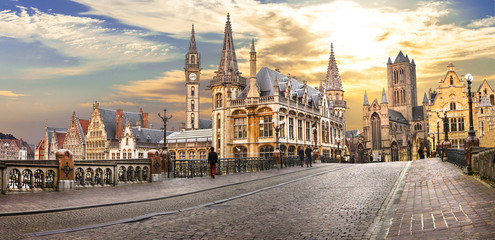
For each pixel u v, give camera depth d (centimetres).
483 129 7925
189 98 11138
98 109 10088
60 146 11775
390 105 16275
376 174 2381
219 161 2919
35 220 1147
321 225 990
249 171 3253
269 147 5953
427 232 775
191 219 1142
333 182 2039
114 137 10050
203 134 8481
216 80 7075
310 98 7294
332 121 8144
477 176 1677
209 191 1917
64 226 1070
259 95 6162
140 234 956
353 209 1198
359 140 12631
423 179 1844
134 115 10988
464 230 745
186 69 11244
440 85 9019
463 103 8775
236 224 1049
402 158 12738
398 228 856
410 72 16488
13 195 1556
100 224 1068
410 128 15562
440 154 4119
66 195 1625
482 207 949
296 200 1447
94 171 1947
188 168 2691
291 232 928
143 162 2238
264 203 1412
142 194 1745
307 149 3797
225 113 6688
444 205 1052
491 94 10125
